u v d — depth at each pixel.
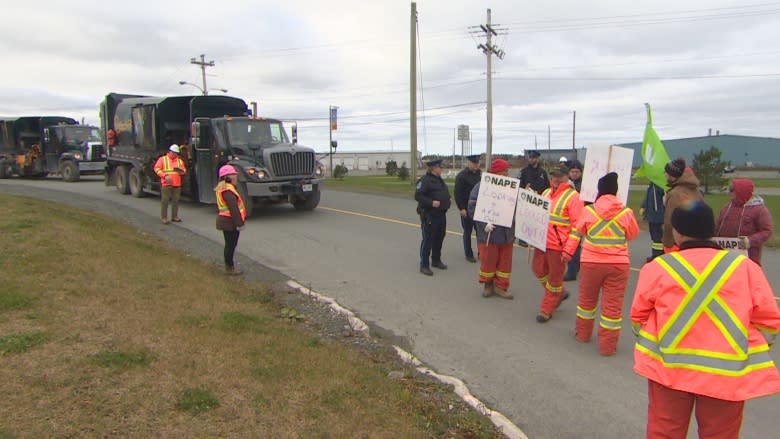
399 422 3.78
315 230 12.42
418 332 6.18
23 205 11.35
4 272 6.07
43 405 3.45
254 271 8.62
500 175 7.23
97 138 25.72
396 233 12.12
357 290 7.77
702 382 2.81
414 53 27.80
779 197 29.06
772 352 5.58
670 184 6.85
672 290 2.95
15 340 4.31
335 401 3.94
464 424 3.99
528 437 4.02
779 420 4.34
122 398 3.64
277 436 3.39
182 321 5.22
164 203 12.84
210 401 3.69
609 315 5.50
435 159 8.68
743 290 2.84
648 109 8.55
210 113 15.92
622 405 4.52
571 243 5.80
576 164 9.17
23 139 27.09
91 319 4.97
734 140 99.12
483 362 5.38
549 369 5.22
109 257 7.36
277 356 4.65
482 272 7.52
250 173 13.59
